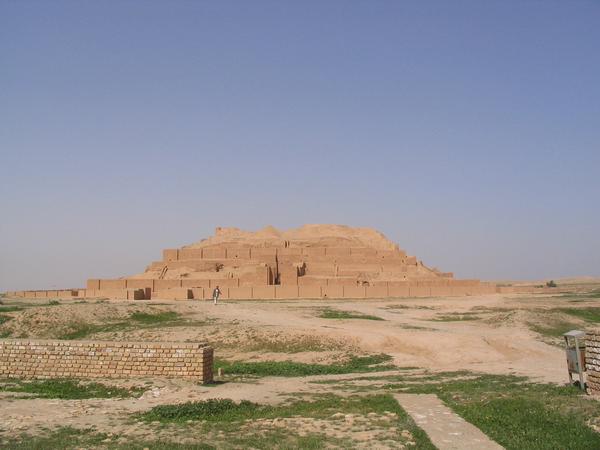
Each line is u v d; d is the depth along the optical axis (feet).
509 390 62.69
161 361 73.92
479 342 114.52
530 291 318.04
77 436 46.09
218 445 43.27
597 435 44.14
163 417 52.54
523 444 43.04
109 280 278.67
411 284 293.64
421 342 115.55
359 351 112.47
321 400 60.95
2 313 156.15
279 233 389.39
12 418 52.65
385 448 41.93
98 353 75.25
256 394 65.41
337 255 333.83
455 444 42.68
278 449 42.16
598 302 214.90
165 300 233.76
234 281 277.44
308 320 157.38
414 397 60.80
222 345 121.80
